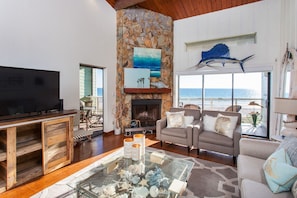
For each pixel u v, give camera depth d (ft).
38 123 8.75
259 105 15.72
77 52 13.09
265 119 15.39
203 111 12.83
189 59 17.52
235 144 9.77
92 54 14.30
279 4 13.56
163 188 5.78
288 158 5.29
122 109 16.53
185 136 11.43
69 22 12.46
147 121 17.57
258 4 14.38
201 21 16.87
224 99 16.55
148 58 16.88
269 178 4.96
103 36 15.30
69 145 9.59
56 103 9.96
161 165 7.32
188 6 15.81
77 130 13.23
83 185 6.00
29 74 8.61
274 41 13.80
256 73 15.26
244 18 14.98
